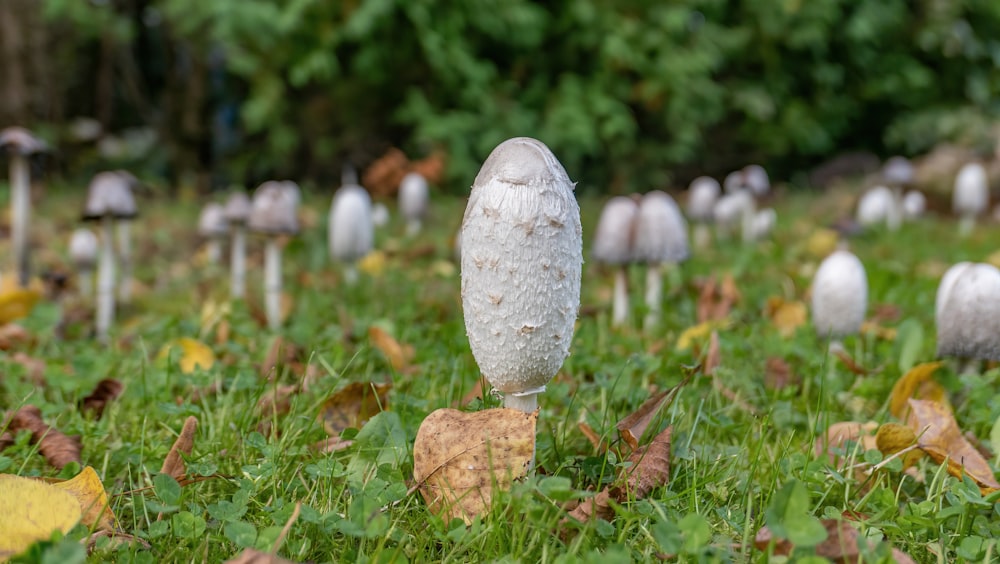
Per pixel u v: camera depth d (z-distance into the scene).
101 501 0.46
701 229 1.34
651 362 0.64
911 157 2.29
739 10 2.05
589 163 2.01
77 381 0.63
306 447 0.54
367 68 1.75
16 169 0.91
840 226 1.21
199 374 0.60
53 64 2.03
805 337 0.73
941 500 0.51
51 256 1.17
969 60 2.22
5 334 0.76
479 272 0.46
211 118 2.00
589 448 0.55
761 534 0.43
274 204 0.82
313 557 0.44
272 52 1.75
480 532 0.44
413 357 0.70
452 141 1.76
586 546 0.43
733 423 0.57
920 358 0.71
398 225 1.46
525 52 1.88
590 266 1.12
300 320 0.84
